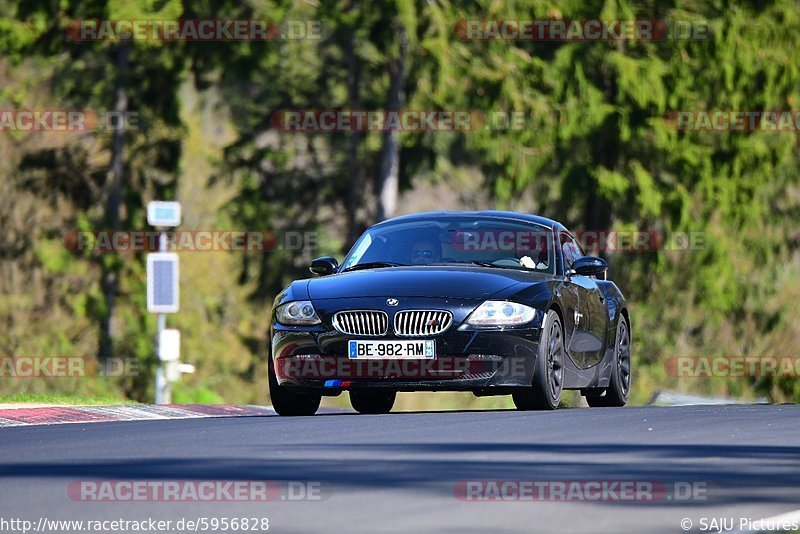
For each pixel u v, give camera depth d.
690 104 113.75
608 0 111.94
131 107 114.94
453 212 44.69
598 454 26.73
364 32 108.38
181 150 116.94
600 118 112.25
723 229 117.75
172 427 33.06
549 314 39.62
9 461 25.73
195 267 151.75
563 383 40.84
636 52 115.69
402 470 24.06
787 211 122.88
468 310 38.44
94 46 108.88
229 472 23.70
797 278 138.88
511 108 110.75
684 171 115.19
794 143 117.06
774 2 114.44
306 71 121.69
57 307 123.25
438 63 107.31
